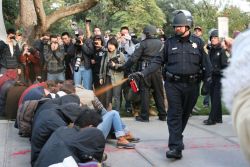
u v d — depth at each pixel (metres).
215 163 5.31
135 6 20.39
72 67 9.73
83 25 26.31
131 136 6.35
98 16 30.30
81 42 8.93
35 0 14.47
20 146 6.05
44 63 9.73
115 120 5.93
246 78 1.19
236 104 1.20
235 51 1.29
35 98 6.20
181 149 5.34
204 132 7.06
